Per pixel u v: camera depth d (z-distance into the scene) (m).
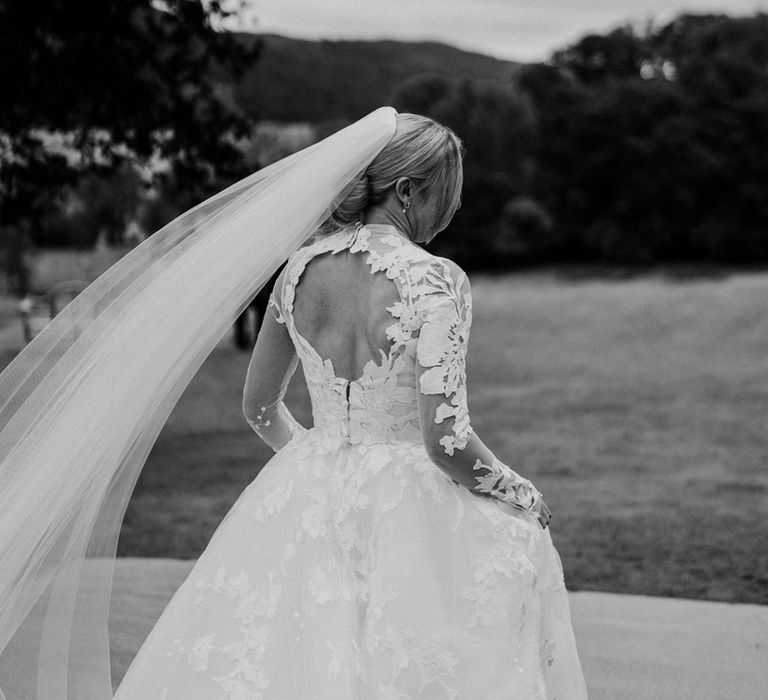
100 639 2.66
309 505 2.38
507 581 2.31
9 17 8.44
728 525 7.53
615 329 32.47
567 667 2.53
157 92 9.69
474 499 2.40
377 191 2.45
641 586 5.54
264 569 2.37
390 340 2.31
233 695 2.26
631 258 64.88
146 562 5.53
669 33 82.56
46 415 2.51
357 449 2.41
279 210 2.48
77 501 2.53
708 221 63.12
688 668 3.93
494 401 18.55
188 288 2.51
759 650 4.15
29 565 2.52
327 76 93.00
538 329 34.03
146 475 10.17
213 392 19.12
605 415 16.27
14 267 39.94
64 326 2.54
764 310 32.75
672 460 11.62
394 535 2.31
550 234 67.44
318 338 2.42
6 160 9.62
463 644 2.24
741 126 64.06
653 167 64.56
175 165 10.03
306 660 2.23
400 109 76.00
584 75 81.88
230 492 9.13
